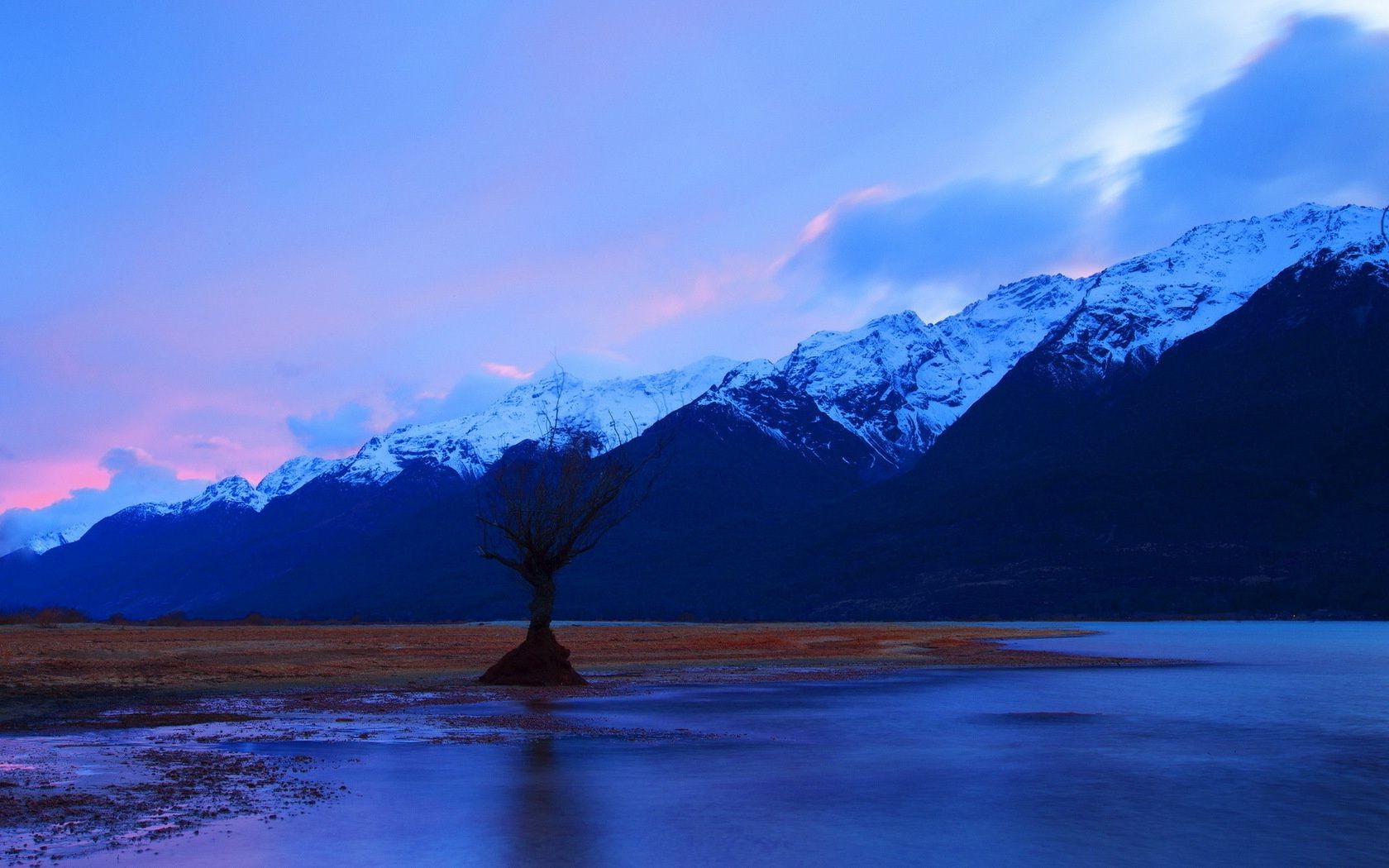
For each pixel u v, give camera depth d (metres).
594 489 48.75
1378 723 32.78
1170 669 60.16
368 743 27.12
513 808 19.28
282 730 29.62
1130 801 20.30
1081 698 41.44
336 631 124.31
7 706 35.94
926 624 181.38
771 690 44.59
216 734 28.61
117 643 76.56
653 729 30.67
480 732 29.58
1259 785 21.94
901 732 30.22
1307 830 17.92
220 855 15.89
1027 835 17.53
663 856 16.19
